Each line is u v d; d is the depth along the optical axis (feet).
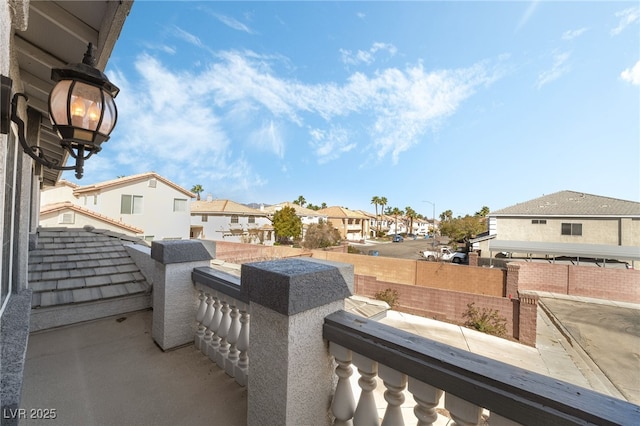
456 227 94.27
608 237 57.93
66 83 5.36
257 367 5.08
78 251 15.52
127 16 5.90
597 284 44.24
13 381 4.56
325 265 5.34
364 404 4.49
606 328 32.17
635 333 30.50
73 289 11.56
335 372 5.06
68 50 7.82
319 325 4.93
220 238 94.84
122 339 9.76
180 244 9.27
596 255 53.16
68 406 6.38
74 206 51.44
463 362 3.41
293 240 103.09
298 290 4.42
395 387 4.07
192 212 91.35
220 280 8.05
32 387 7.01
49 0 6.07
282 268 4.90
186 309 9.37
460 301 36.32
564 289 46.19
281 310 4.39
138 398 6.72
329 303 5.12
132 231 57.62
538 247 57.88
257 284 4.89
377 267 50.83
